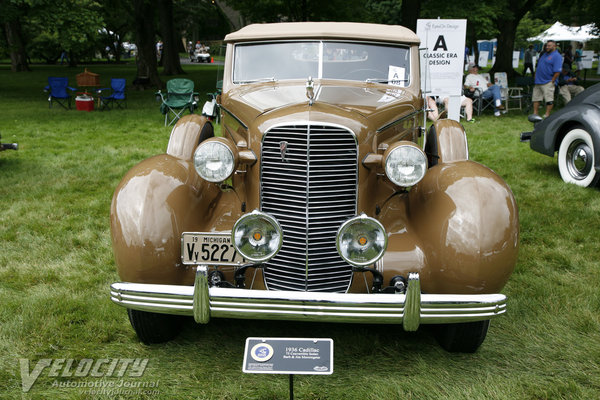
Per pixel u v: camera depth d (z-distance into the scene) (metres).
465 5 15.26
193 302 2.56
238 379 2.94
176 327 3.34
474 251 2.78
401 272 2.97
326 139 2.94
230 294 2.53
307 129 2.90
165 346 3.27
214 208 3.36
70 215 5.77
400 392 2.77
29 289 4.00
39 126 11.66
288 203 3.02
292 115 3.01
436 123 3.91
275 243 2.61
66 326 3.44
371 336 3.38
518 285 4.12
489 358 3.13
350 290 3.06
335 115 3.04
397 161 2.84
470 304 2.54
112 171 7.71
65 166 7.99
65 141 9.99
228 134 3.76
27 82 24.41
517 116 13.88
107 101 14.81
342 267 3.04
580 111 6.79
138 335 3.21
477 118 13.53
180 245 2.97
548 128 7.29
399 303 2.50
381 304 2.50
